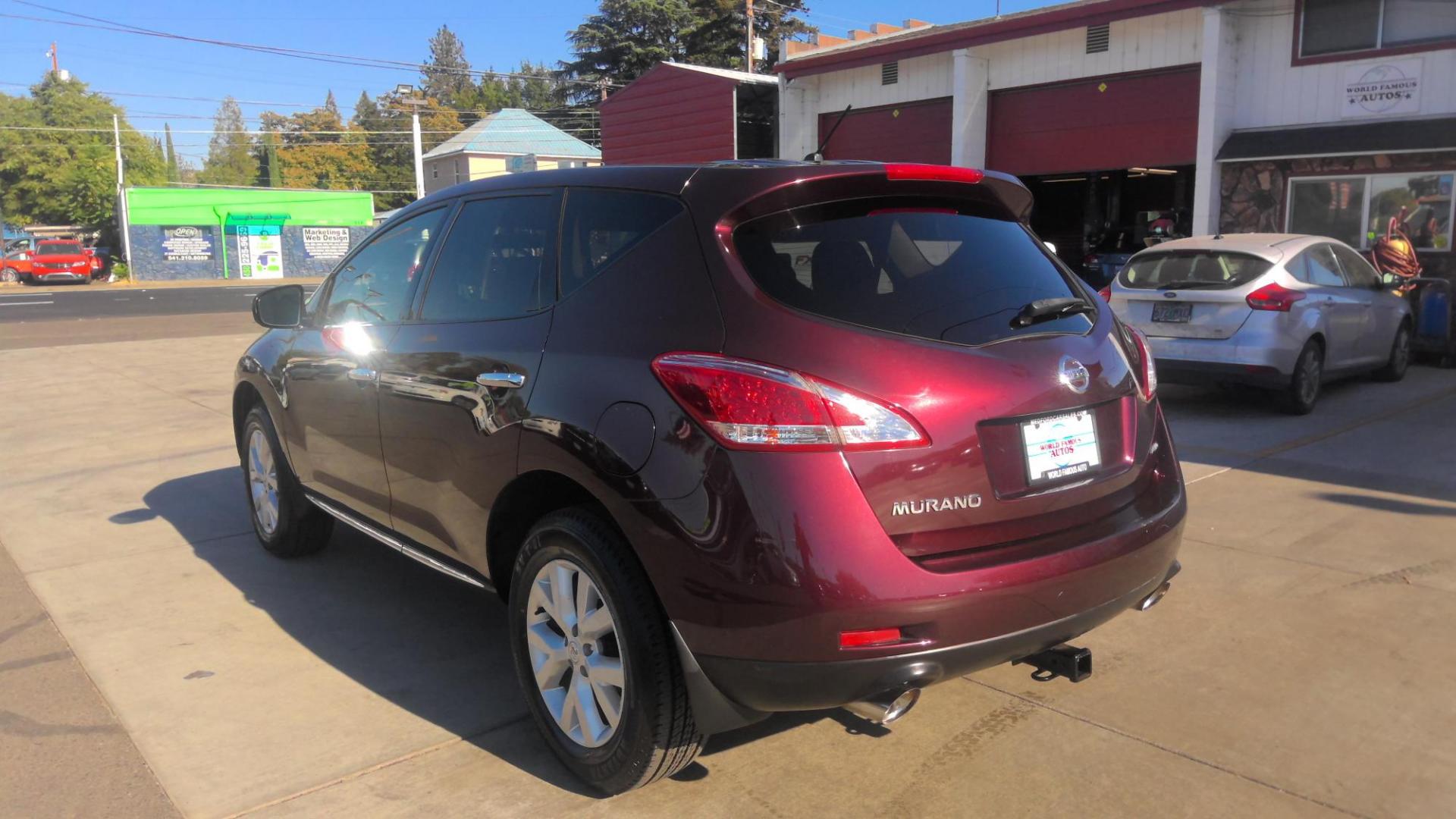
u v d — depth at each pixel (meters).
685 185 3.03
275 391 4.80
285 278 52.88
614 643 2.97
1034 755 3.25
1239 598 4.50
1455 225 11.96
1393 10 12.40
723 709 2.77
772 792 3.06
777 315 2.68
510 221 3.57
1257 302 8.17
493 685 3.81
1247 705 3.54
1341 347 9.08
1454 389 9.91
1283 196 13.28
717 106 19.97
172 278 50.69
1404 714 3.46
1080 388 2.95
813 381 2.56
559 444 2.95
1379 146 12.12
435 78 110.69
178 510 6.30
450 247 3.85
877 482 2.55
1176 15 14.53
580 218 3.29
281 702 3.66
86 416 9.65
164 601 4.69
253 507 5.45
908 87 17.98
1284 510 5.79
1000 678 3.83
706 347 2.71
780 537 2.51
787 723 3.50
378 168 89.31
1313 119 13.18
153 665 3.98
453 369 3.46
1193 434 7.92
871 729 3.45
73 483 7.01
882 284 2.83
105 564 5.24
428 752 3.30
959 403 2.67
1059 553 2.77
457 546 3.57
